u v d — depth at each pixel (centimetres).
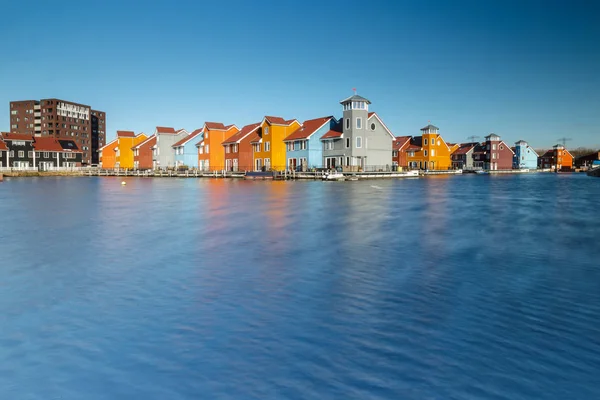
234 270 993
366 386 488
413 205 2511
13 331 652
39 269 1020
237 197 3148
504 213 2116
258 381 501
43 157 11231
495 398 464
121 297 805
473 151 12119
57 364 548
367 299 780
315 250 1210
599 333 623
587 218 1928
